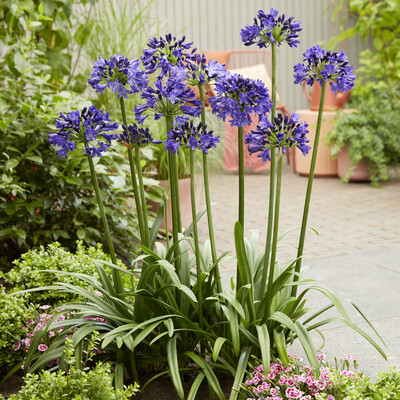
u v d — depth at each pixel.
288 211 5.50
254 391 1.99
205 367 2.13
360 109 6.65
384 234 4.68
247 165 7.23
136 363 2.31
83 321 2.24
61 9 4.99
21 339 2.42
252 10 8.30
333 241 4.53
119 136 2.20
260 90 2.02
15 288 2.58
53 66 4.86
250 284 2.12
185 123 2.13
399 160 6.66
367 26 6.63
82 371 2.01
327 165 7.02
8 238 3.87
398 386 1.90
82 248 2.96
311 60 2.13
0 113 3.69
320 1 8.59
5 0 4.41
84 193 3.84
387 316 3.07
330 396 1.87
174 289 2.31
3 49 5.51
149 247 2.31
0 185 3.45
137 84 2.14
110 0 4.85
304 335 2.10
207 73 2.13
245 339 2.22
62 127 2.11
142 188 2.29
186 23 8.02
